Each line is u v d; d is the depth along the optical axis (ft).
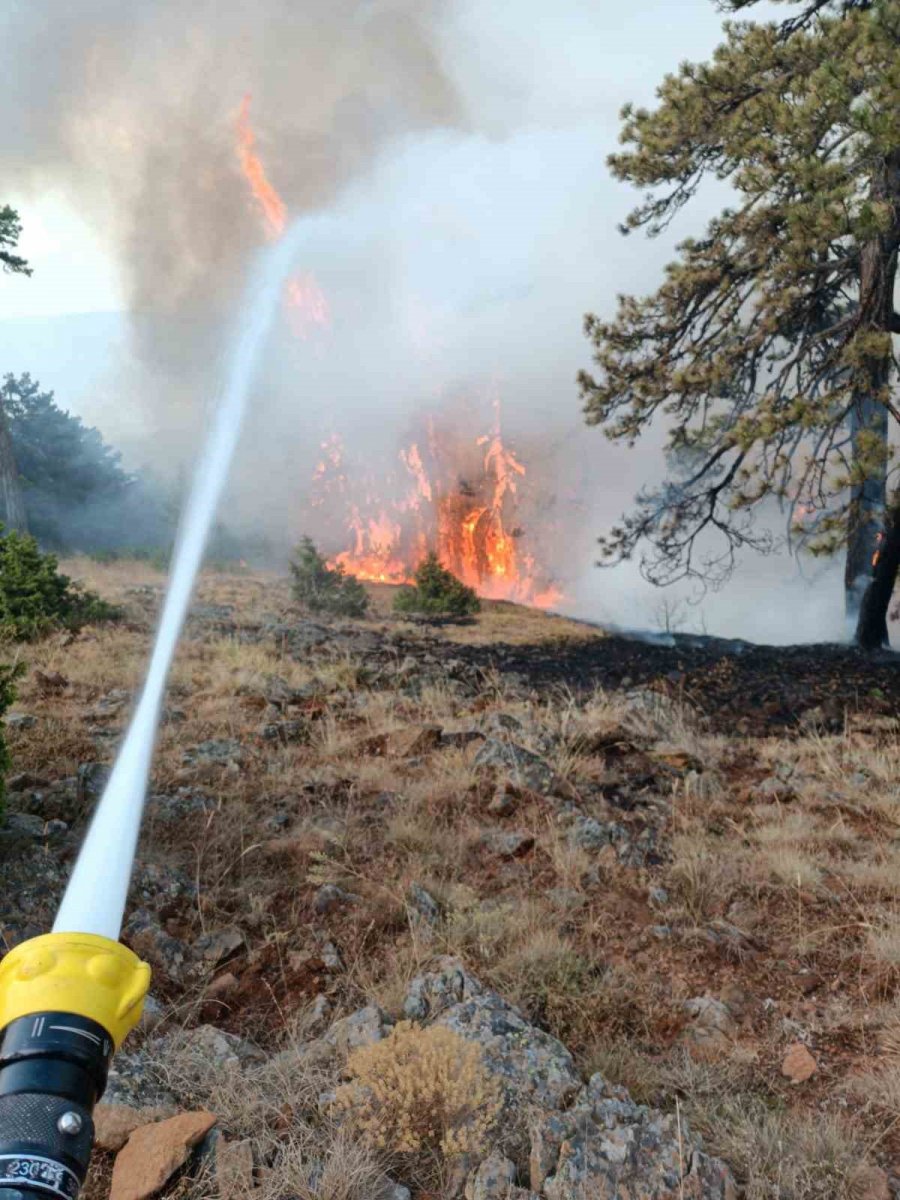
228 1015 14.60
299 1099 11.82
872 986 16.44
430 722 31.94
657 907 19.21
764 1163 11.60
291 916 17.38
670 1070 14.11
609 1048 14.24
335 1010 14.40
